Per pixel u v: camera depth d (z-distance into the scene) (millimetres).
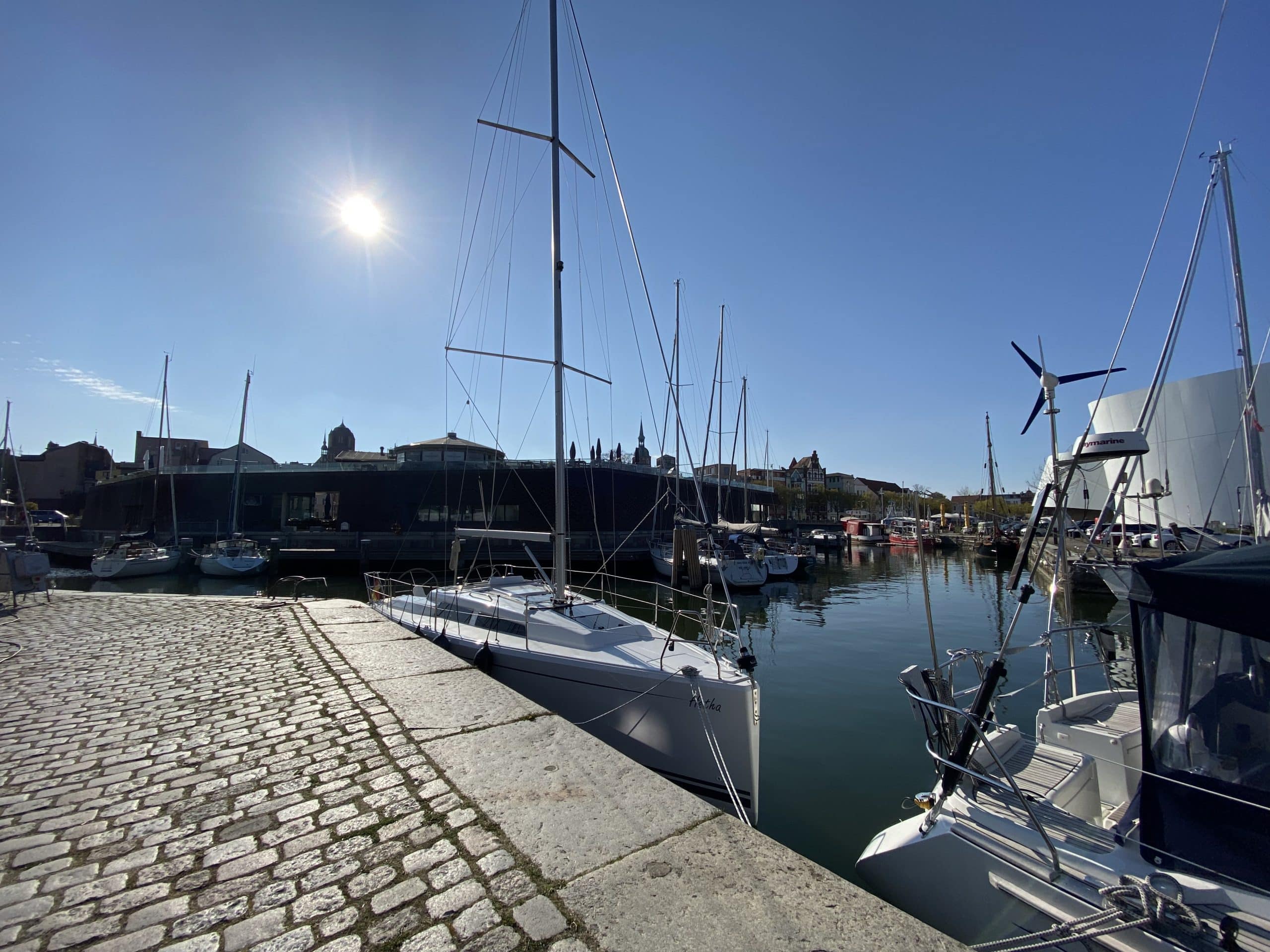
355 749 4066
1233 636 3244
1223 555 3193
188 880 2574
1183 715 3328
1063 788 4098
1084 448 3936
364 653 7098
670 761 6336
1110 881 3061
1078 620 18406
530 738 4219
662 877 2502
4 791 3500
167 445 43281
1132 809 3785
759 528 18141
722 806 6078
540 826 2969
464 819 3055
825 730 9516
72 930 2246
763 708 10648
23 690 5633
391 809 3189
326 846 2828
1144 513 27594
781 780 7707
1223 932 2545
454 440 46719
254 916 2316
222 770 3775
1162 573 3209
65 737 4410
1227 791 3100
